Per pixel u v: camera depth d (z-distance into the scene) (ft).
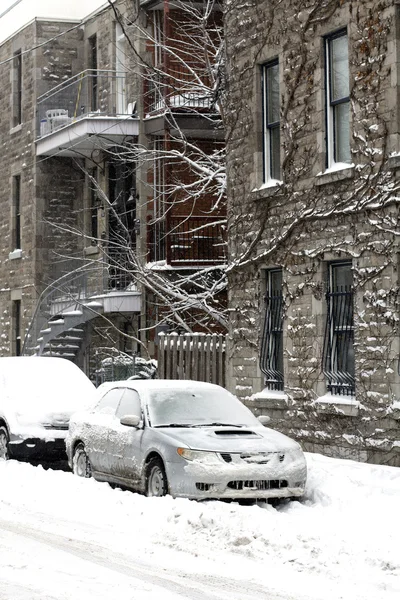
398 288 72.13
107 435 65.36
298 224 82.94
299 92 83.35
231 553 44.55
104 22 139.03
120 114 128.47
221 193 115.85
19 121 155.43
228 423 63.72
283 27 85.46
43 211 146.10
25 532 49.96
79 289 128.67
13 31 153.79
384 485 61.41
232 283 92.68
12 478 67.67
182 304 117.60
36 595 37.17
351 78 76.64
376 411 73.72
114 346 132.67
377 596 36.73
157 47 127.24
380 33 73.92
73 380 83.51
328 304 80.38
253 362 89.56
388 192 73.00
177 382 67.05
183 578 40.01
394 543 45.32
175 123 115.85
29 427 77.30
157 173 126.31
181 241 120.16
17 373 82.43
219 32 113.29
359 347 75.41
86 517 53.93
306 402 81.61
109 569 41.73
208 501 56.95
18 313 154.51
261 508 54.54
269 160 89.45
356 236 76.18
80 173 147.43
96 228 143.54
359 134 75.87
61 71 147.02
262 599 36.63
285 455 59.06
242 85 91.71
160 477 59.31
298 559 42.55
